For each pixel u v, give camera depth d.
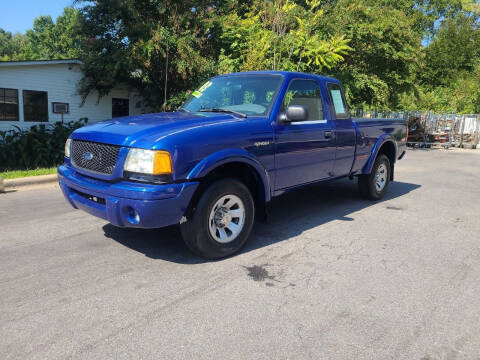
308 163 4.78
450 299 3.13
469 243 4.51
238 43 14.16
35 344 2.44
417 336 2.60
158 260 3.83
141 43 13.02
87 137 3.75
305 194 7.03
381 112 19.59
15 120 13.51
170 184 3.33
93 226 4.91
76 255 3.94
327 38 14.91
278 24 13.61
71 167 4.03
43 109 14.28
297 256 3.99
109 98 16.47
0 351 2.37
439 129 19.72
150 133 3.46
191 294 3.13
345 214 5.69
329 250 4.19
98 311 2.85
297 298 3.10
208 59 14.21
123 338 2.52
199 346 2.45
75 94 15.09
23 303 2.95
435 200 6.75
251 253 4.06
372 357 2.37
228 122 3.89
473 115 20.33
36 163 10.77
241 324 2.70
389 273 3.62
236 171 4.14
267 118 4.25
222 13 15.87
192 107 4.90
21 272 3.52
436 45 33.66
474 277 3.57
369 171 6.11
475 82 30.42
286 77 4.59
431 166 11.67
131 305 2.94
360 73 17.45
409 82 19.31
